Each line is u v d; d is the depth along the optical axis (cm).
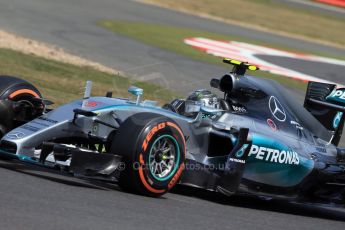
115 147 2270
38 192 2042
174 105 2722
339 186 2900
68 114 2442
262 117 2741
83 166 2202
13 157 2397
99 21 8300
